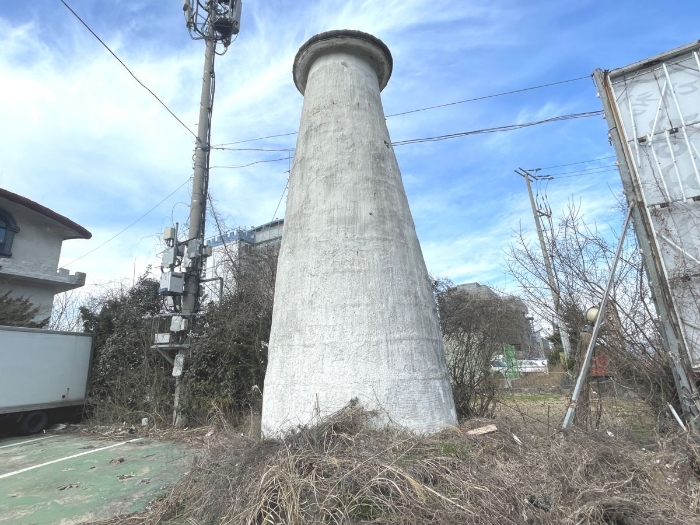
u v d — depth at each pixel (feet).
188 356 33.12
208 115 37.88
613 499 11.19
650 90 19.81
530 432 15.11
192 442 27.89
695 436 15.20
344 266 16.55
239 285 38.11
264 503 10.60
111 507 16.20
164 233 34.96
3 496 17.81
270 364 17.29
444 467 11.64
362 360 15.16
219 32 40.96
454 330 29.09
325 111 19.97
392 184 19.01
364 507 10.22
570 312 24.73
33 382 33.45
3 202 50.75
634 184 19.48
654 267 18.62
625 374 20.35
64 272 55.83
